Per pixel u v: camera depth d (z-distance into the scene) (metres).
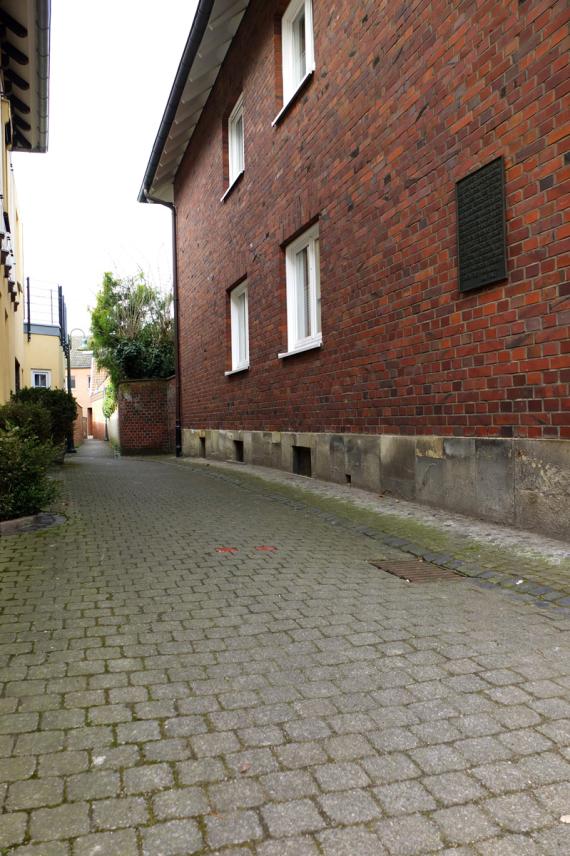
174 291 18.27
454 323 6.08
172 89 13.69
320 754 2.30
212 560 4.98
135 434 20.70
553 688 2.79
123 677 2.90
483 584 4.27
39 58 11.08
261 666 3.03
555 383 4.96
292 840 1.86
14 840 1.84
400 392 7.02
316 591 4.18
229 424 13.48
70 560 4.95
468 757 2.28
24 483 6.34
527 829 1.91
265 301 11.09
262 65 10.84
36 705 2.64
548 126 4.92
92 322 23.69
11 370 13.96
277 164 10.29
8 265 11.50
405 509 6.61
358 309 7.86
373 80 7.34
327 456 8.82
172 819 1.95
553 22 4.85
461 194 5.90
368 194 7.53
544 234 5.00
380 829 1.91
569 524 4.89
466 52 5.79
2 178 10.59
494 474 5.62
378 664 3.05
